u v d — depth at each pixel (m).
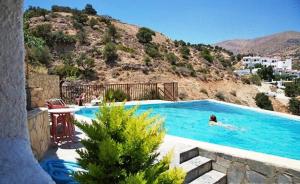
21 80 1.18
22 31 1.20
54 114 5.93
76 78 30.98
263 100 46.19
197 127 12.09
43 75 11.39
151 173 2.17
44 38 39.41
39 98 7.56
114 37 47.28
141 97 18.08
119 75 36.66
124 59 39.94
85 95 15.34
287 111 51.94
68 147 5.71
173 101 16.52
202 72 47.81
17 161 1.09
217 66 55.72
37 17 45.62
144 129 2.38
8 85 1.12
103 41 43.91
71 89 15.17
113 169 2.12
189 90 39.38
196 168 5.12
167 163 2.46
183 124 12.63
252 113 13.93
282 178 4.52
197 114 14.80
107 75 36.06
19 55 1.17
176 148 5.61
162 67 41.78
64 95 14.63
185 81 41.12
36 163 1.17
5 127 1.12
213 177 5.18
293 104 51.50
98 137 2.29
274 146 9.52
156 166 2.34
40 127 5.09
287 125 12.03
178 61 47.66
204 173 5.37
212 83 45.38
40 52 34.12
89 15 56.81
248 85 52.66
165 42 57.12
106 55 38.72
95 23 49.94
